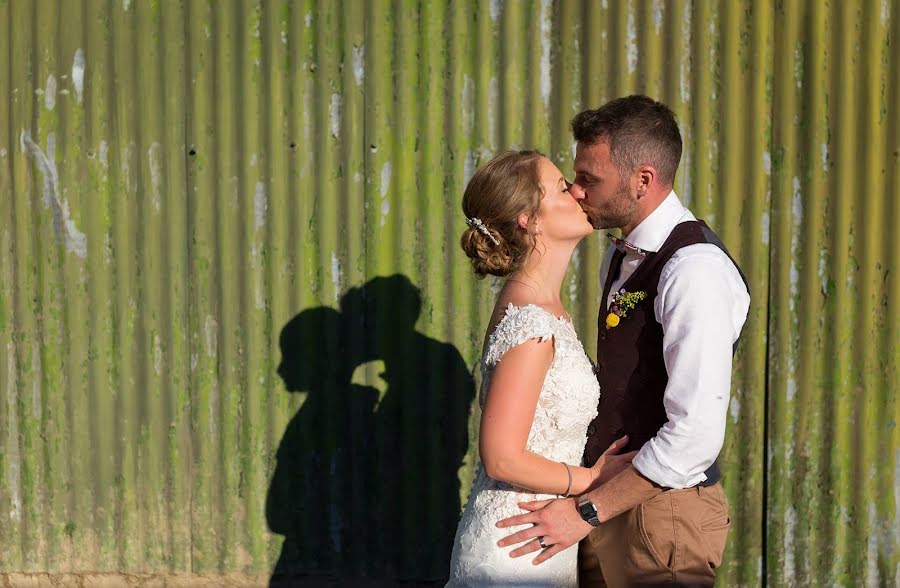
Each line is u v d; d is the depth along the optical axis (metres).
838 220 3.34
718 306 2.31
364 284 3.42
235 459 3.49
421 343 3.44
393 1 3.32
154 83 3.37
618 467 2.41
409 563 3.52
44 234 3.43
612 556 2.59
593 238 3.38
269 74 3.34
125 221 3.42
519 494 2.43
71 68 3.37
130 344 3.46
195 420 3.47
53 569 3.55
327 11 3.32
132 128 3.38
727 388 2.31
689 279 2.33
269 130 3.37
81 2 3.35
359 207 3.39
